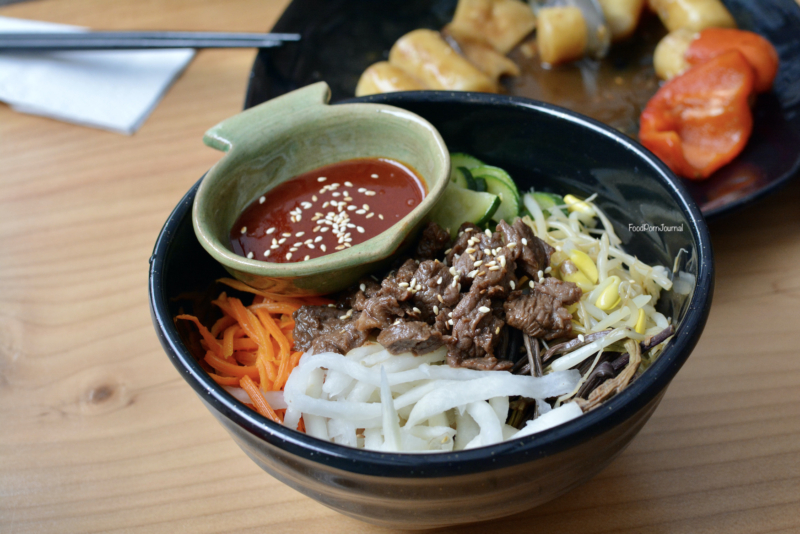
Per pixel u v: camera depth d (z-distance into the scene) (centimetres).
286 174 30
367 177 30
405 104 30
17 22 44
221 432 29
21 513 28
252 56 42
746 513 26
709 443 27
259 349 27
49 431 29
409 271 27
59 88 41
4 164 38
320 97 30
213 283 29
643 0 41
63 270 34
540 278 27
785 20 39
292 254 29
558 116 29
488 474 22
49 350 32
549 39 40
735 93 34
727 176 34
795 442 27
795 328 30
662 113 35
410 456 22
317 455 22
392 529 26
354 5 43
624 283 28
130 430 29
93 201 37
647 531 26
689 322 24
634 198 29
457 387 26
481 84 38
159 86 41
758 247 32
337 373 26
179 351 24
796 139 35
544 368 27
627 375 25
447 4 43
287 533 27
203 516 27
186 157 38
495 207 30
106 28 44
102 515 27
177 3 45
